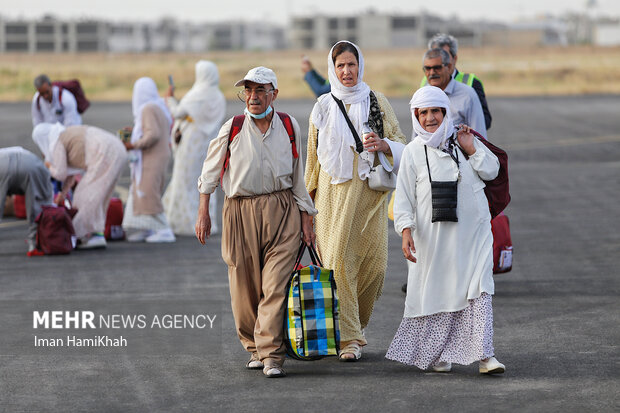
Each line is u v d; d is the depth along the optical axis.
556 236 39.72
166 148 39.72
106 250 38.16
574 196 51.88
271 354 20.44
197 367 21.38
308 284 20.42
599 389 19.20
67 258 36.19
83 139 37.56
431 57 26.67
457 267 20.23
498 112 129.88
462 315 20.38
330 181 22.09
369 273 22.61
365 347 23.31
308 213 21.20
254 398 18.78
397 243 39.31
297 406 18.16
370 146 21.66
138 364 21.72
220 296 29.19
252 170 20.53
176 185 41.59
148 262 35.16
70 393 19.39
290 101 169.00
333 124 21.97
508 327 24.97
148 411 18.06
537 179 59.69
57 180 39.00
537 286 30.27
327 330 20.42
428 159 20.58
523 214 45.97
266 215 20.64
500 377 20.23
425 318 20.52
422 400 18.50
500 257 28.62
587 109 136.12
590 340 23.45
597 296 28.64
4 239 40.75
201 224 21.08
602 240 38.59
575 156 73.44
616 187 55.25
